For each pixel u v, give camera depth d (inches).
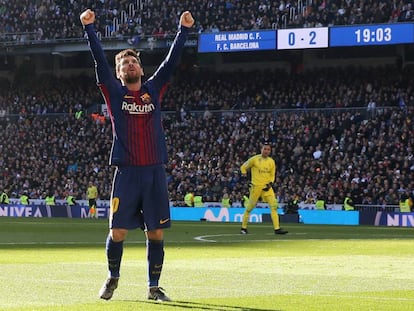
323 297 949.2
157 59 5610.2
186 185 4500.5
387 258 1630.2
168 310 831.1
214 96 5187.0
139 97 928.9
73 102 5526.6
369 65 5049.2
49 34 5319.9
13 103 5669.3
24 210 4785.9
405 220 3686.0
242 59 5319.9
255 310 837.2
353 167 4212.6
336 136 4475.9
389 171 4116.6
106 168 4894.2
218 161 4596.5
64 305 860.6
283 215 4005.9
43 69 5753.0
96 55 929.5
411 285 1106.1
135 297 946.1
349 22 4539.9
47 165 5068.9
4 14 5477.4
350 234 2736.2
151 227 922.7
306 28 4552.2
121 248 928.9
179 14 5017.2
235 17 4862.2
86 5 5295.3
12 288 1021.8
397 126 4370.1
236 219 4121.6
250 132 4685.0
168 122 4953.3
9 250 1908.2
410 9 4463.6
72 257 1660.9
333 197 4047.7
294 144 4530.0
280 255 1726.1
